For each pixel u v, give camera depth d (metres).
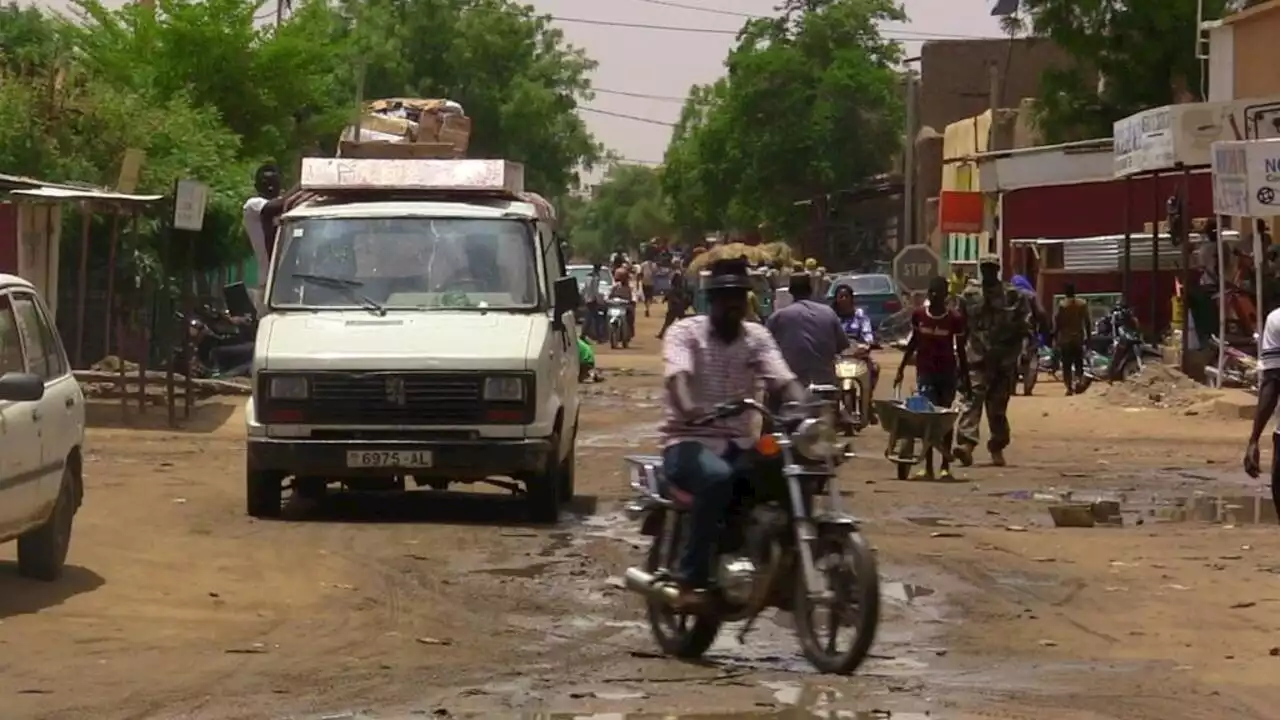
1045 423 27.72
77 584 12.22
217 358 30.00
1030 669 9.71
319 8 40.75
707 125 81.75
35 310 12.45
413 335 15.74
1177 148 31.05
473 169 17.62
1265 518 16.81
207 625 10.96
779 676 9.52
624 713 8.41
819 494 9.64
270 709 8.60
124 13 39.12
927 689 9.08
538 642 10.59
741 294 9.81
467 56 76.12
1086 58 51.22
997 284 21.47
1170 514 17.14
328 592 12.20
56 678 9.31
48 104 27.91
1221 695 8.98
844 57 75.25
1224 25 38.81
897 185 70.88
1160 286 42.75
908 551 14.23
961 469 21.19
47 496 11.91
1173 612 11.62
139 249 28.66
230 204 29.45
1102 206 46.16
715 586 9.72
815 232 76.94
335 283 16.48
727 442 9.82
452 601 11.96
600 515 16.58
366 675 9.48
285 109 39.97
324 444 15.45
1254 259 30.88
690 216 106.06
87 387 26.50
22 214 25.39
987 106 74.12
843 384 24.67
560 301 16.27
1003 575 13.09
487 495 18.25
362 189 17.53
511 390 15.47
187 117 31.53
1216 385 29.86
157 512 16.02
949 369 20.86
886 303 50.62
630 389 35.25
